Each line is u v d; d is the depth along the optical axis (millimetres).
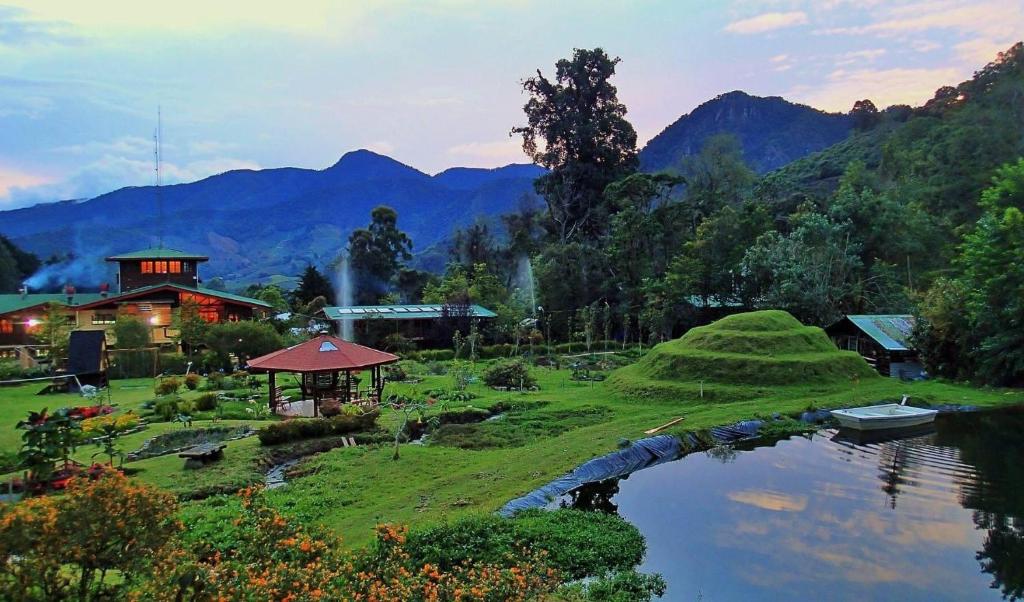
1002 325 42594
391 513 18859
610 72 99750
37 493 19062
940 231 73312
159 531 9453
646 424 31156
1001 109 105125
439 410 35031
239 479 22375
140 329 51875
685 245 72000
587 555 16672
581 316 69938
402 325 67188
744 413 33719
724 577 16562
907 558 17984
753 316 47188
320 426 29031
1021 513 21406
